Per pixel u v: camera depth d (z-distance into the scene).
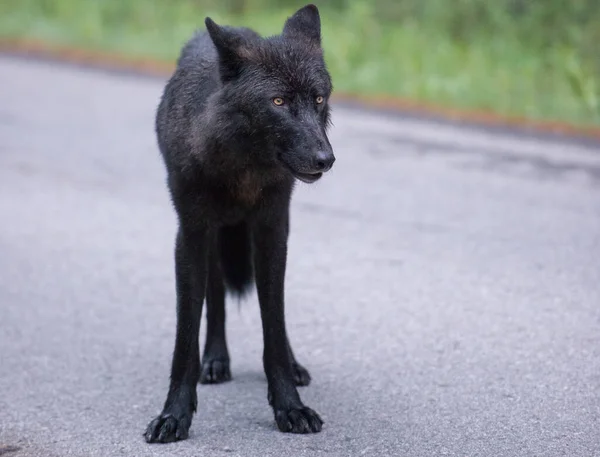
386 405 8.58
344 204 15.26
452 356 9.69
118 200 15.78
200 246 8.01
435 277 12.07
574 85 21.78
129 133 20.03
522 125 20.34
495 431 7.96
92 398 8.88
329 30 28.06
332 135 19.56
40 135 19.83
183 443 7.83
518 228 13.95
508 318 10.67
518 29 26.34
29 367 9.65
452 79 23.77
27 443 7.90
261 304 8.20
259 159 7.62
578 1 25.78
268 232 8.09
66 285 12.12
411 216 14.60
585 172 16.89
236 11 32.91
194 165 7.70
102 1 33.31
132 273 12.54
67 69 26.72
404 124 20.52
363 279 12.06
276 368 8.18
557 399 8.59
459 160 17.72
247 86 7.46
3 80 25.23
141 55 28.41
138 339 10.40
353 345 10.06
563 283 11.76
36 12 33.88
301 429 7.98
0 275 12.52
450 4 28.14
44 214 15.09
